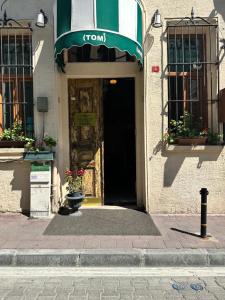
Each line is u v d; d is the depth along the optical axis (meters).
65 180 7.63
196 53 7.52
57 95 7.30
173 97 7.52
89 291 4.23
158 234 5.98
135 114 7.80
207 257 5.09
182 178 7.27
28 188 7.22
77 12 6.08
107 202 8.02
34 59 7.25
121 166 9.14
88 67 7.57
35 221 6.74
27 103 7.51
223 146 7.21
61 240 5.68
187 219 6.92
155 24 7.02
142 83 7.44
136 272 4.83
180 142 7.24
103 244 5.48
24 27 7.21
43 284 4.43
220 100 7.18
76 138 7.91
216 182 7.26
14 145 7.25
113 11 6.10
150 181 7.29
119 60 7.72
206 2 7.26
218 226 6.45
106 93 8.83
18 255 5.09
